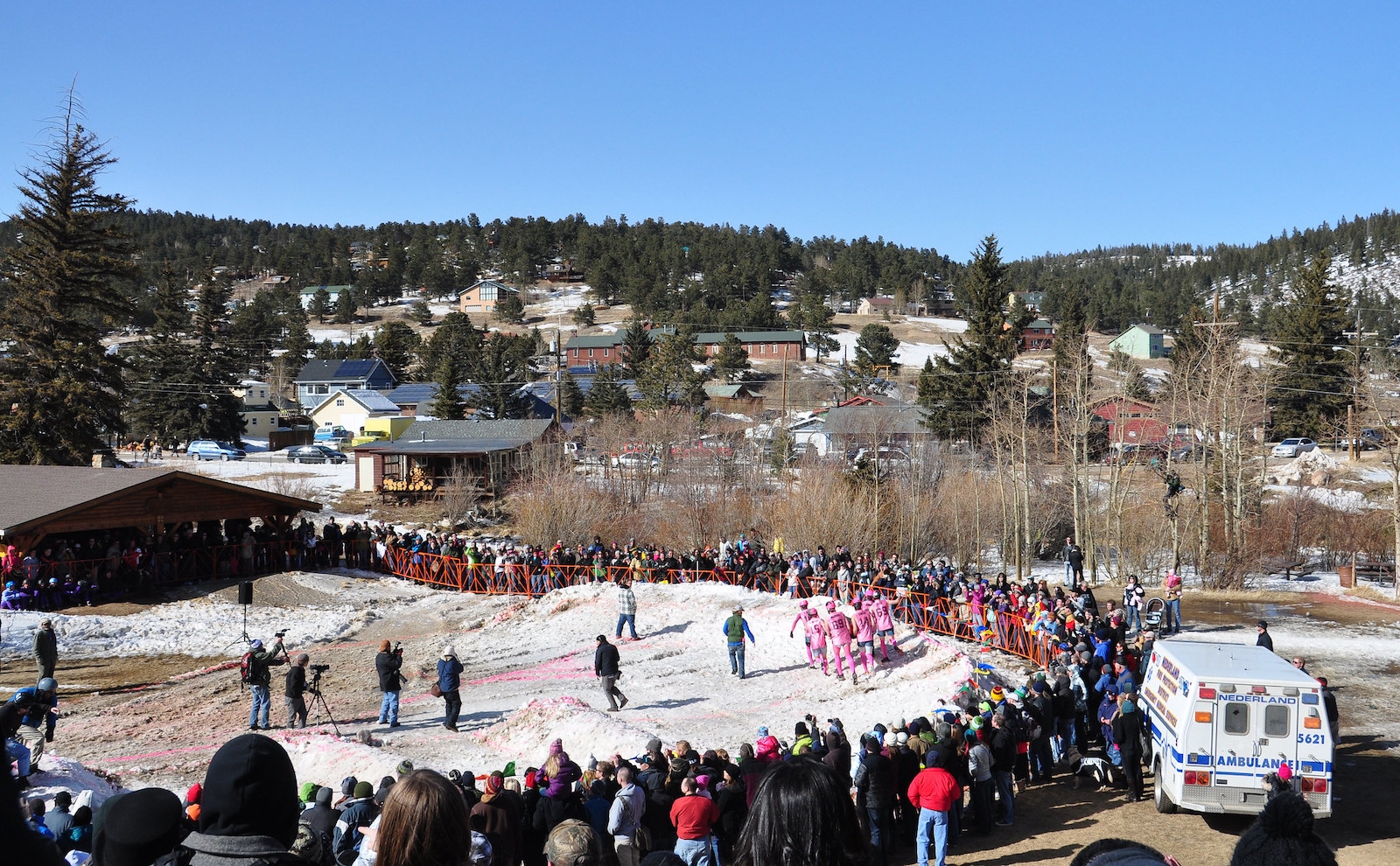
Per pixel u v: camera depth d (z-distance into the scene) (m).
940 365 69.50
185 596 34.88
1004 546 43.62
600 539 47.56
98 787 15.38
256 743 3.53
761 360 153.38
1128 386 45.12
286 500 40.12
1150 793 16.42
